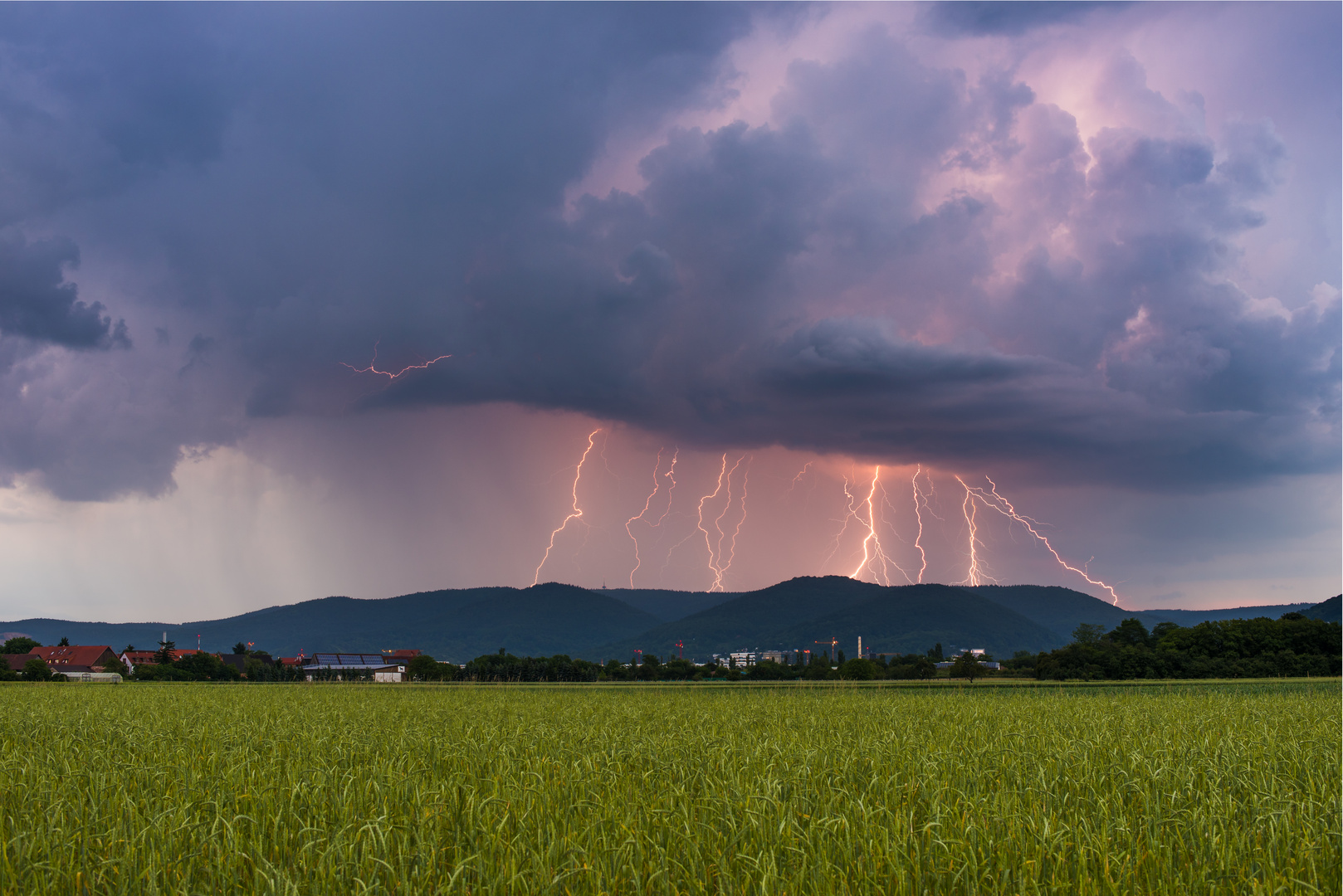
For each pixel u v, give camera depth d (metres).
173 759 13.21
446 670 124.00
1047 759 12.07
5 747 14.32
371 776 10.91
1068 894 6.97
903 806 9.43
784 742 14.97
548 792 9.98
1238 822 8.81
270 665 143.75
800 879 7.02
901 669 114.00
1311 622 93.88
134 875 7.40
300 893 6.98
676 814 8.73
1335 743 14.31
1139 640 109.31
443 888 6.61
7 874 7.36
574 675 125.31
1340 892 7.19
